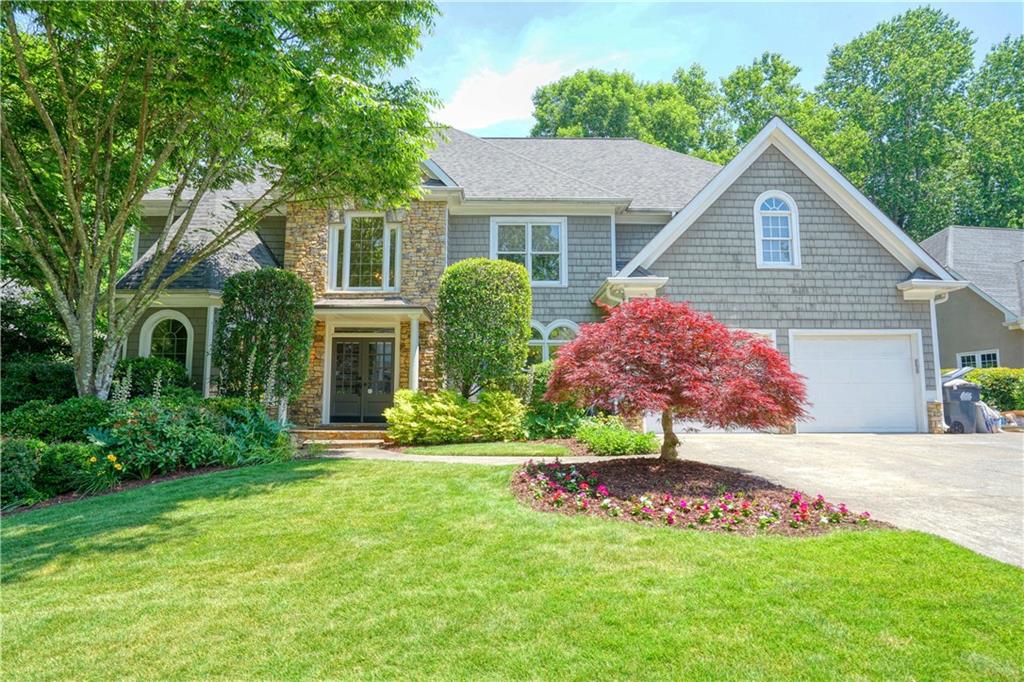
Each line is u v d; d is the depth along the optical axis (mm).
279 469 7766
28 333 14391
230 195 15523
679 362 6473
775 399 6469
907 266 13352
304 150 10438
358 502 5754
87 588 3750
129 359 12273
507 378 11633
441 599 3412
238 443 8625
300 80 8602
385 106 9484
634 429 11922
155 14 7918
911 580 3504
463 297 11781
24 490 6402
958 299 20484
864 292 13266
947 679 2490
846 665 2607
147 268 13516
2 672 2779
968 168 32562
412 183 11078
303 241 14273
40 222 10531
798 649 2746
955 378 16047
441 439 10859
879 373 13078
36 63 9352
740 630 2934
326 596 3521
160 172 12406
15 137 10219
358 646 2912
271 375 10789
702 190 13305
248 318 11148
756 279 13227
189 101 8812
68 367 11930
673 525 4793
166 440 7828
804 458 8398
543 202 14703
